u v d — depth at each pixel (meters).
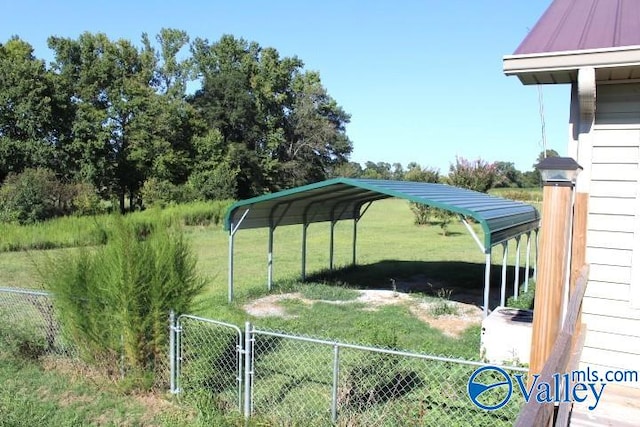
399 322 8.76
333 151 54.28
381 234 25.34
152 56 44.16
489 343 6.63
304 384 5.68
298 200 11.37
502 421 4.46
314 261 16.58
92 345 5.79
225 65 51.00
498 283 13.11
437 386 5.06
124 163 37.75
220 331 5.78
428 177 30.17
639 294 4.62
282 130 50.12
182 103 43.81
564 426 2.65
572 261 4.40
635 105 4.52
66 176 32.84
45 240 18.36
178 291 5.63
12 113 31.22
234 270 14.61
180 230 7.27
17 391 5.56
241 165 46.19
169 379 5.54
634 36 3.87
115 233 5.73
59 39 37.94
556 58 3.90
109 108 37.62
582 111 4.29
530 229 12.25
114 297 5.45
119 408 5.21
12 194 21.92
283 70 50.97
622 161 4.59
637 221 4.58
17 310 7.41
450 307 10.15
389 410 4.88
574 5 4.88
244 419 4.86
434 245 21.16
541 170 2.84
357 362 6.20
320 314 9.35
